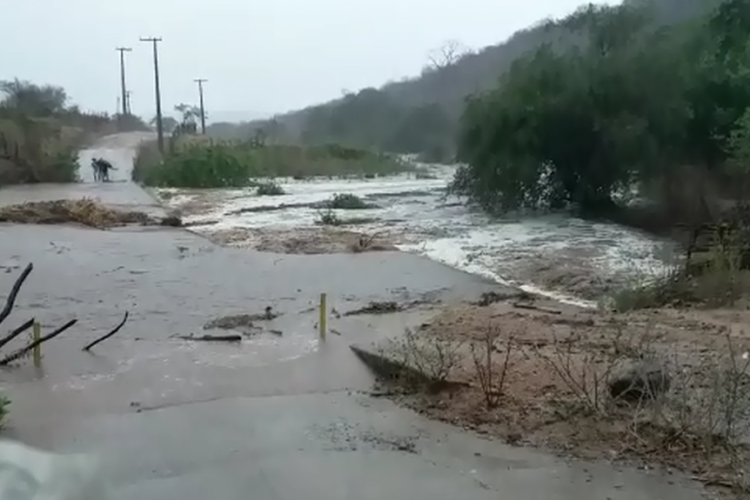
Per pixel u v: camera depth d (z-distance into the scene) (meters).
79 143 66.75
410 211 25.39
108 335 9.25
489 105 24.70
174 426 6.51
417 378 7.46
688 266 11.93
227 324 10.33
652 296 10.96
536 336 8.79
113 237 19.36
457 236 19.36
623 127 21.56
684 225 15.75
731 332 8.66
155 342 9.43
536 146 23.58
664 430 5.96
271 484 5.36
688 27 21.02
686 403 6.31
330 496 5.16
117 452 5.91
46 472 5.44
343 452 5.92
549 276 13.75
